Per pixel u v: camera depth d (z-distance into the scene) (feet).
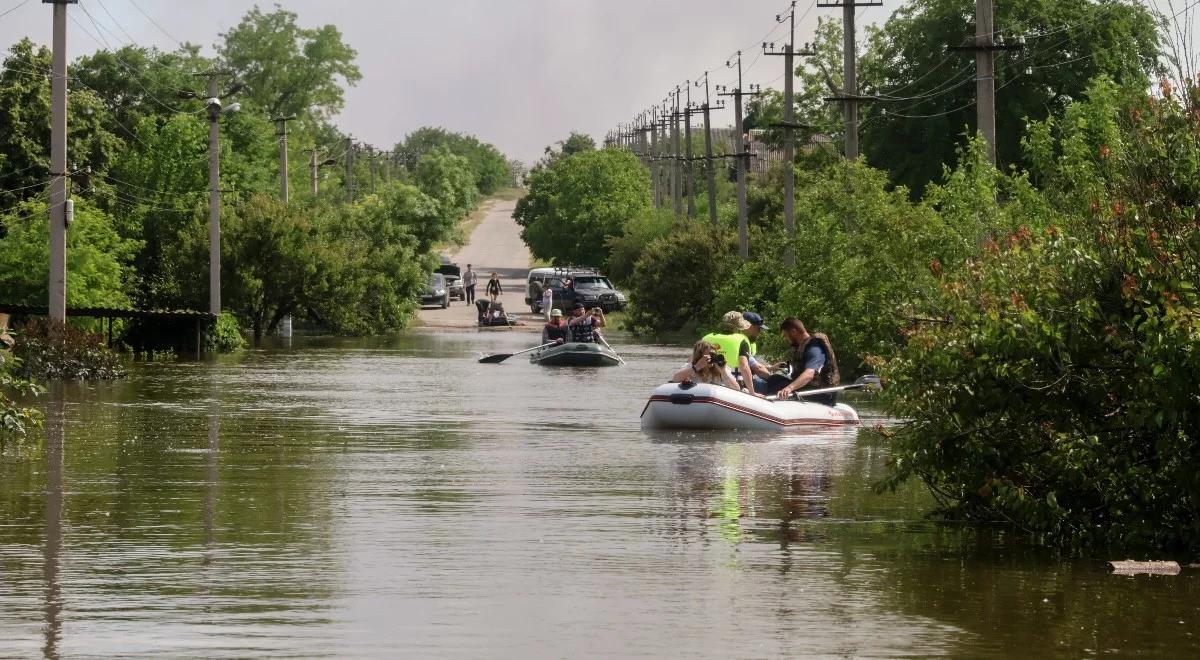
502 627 57.57
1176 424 70.38
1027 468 78.54
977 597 63.21
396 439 130.00
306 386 202.90
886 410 82.23
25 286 293.64
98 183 389.39
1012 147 360.48
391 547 74.33
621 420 150.30
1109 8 340.59
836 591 64.28
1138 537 73.77
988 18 197.98
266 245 370.53
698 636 56.39
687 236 411.54
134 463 109.60
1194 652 54.34
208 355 291.58
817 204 225.76
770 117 487.61
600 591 64.13
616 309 515.50
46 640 54.95
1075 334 73.72
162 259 379.35
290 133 616.39
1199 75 77.87
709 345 143.02
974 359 77.05
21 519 82.33
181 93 319.68
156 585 64.69
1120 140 81.82
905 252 199.93
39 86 369.09
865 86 398.42
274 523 81.56
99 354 215.92
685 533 79.10
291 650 53.83
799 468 108.68
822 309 215.72
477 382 214.48
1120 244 73.67
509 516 84.74
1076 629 57.62
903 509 87.76
